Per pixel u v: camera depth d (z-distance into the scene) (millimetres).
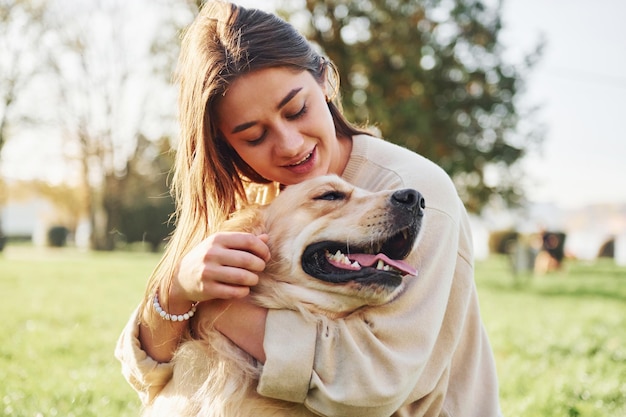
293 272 2668
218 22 2801
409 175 2748
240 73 2623
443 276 2555
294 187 2877
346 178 3006
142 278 14109
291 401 2408
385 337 2398
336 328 2383
